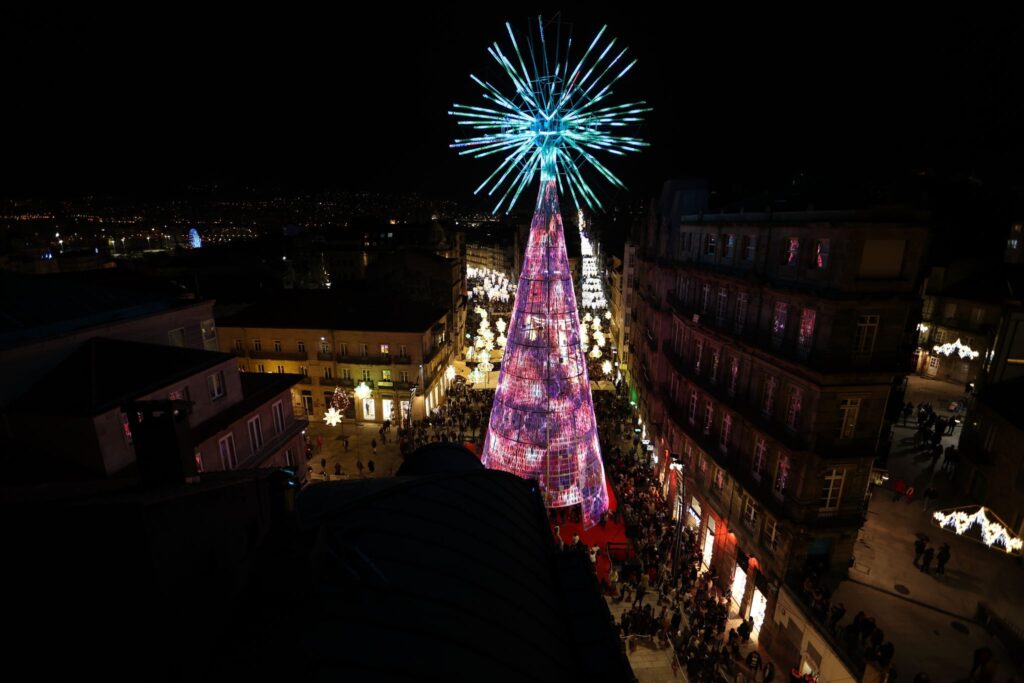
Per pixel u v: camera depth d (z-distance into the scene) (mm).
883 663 17422
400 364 47750
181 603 5348
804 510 21719
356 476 38812
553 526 30703
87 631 4703
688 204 38969
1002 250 49406
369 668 6797
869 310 20312
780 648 22078
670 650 21562
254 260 77125
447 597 8859
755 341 25250
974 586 22078
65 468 18406
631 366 54625
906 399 44281
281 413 30125
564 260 26969
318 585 7824
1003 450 26672
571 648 9961
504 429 27719
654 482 35562
